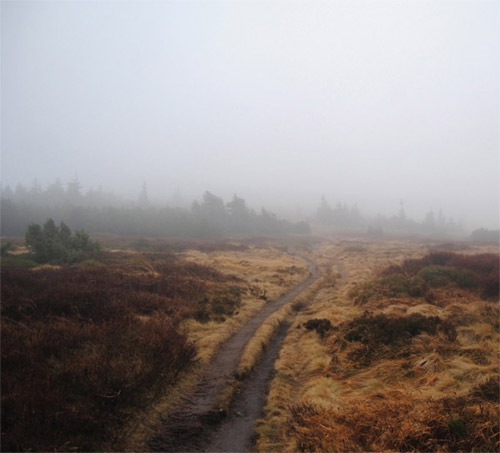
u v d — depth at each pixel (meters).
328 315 12.91
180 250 36.38
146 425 5.52
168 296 13.92
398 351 8.70
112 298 11.41
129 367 6.59
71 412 4.93
